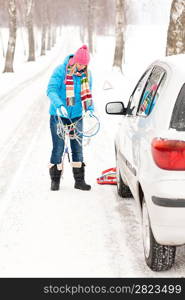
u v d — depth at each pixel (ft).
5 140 71.00
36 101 119.14
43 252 31.83
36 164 56.13
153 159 26.48
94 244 33.01
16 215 39.01
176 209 25.35
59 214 39.17
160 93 28.99
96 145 65.67
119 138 40.83
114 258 30.81
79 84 44.34
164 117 26.86
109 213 39.27
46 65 282.56
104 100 114.62
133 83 154.30
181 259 30.73
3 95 132.98
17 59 373.61
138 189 30.50
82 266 29.76
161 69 32.14
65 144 46.29
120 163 40.47
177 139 25.41
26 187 46.98
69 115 44.86
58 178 46.03
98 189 46.42
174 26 80.02
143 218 29.81
